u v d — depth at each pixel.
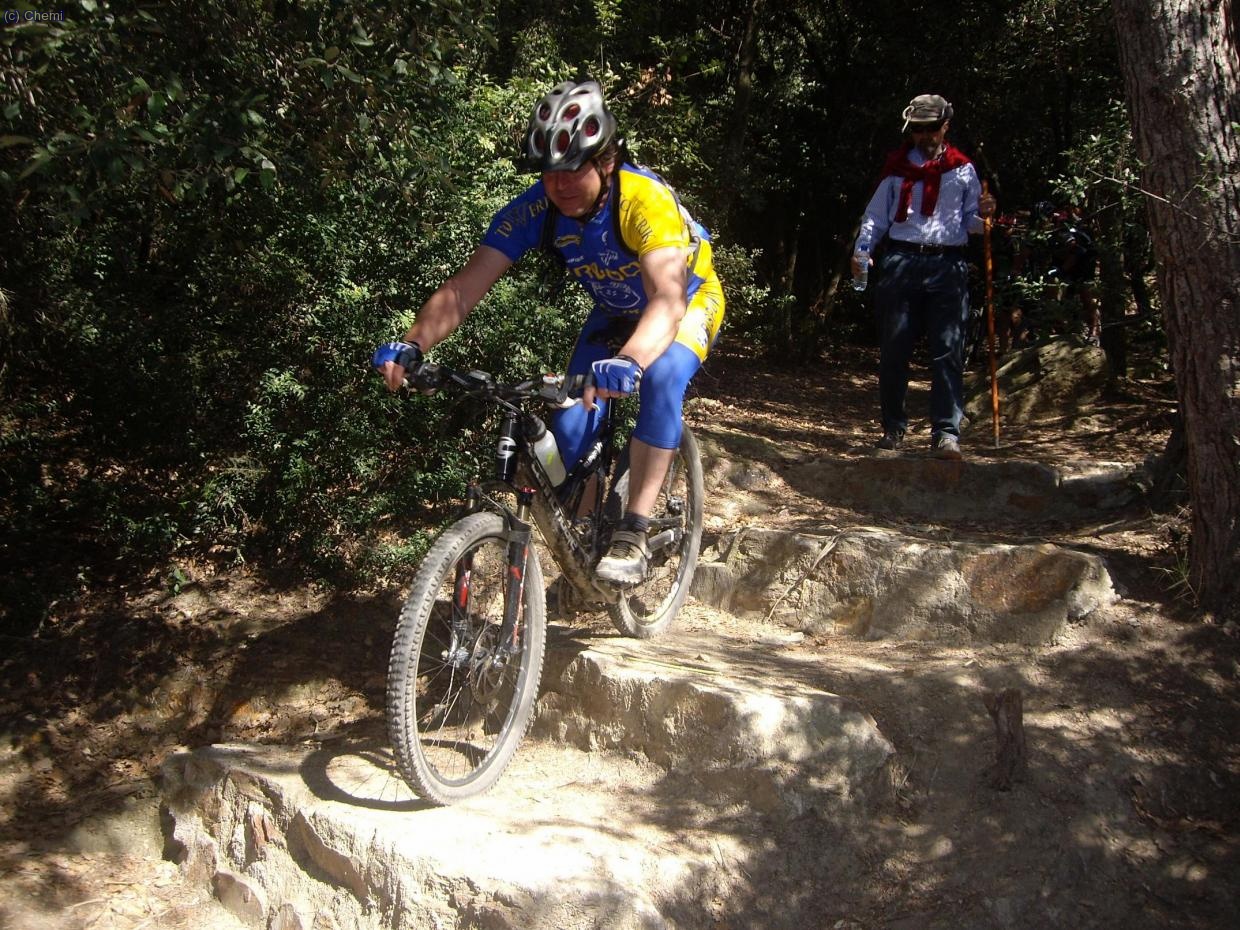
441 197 5.08
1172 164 3.94
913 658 4.22
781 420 7.78
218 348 5.24
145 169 3.58
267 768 3.74
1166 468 5.09
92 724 4.51
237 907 3.53
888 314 5.95
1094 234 7.62
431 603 3.20
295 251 5.13
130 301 5.27
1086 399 7.73
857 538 4.68
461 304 3.55
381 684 4.64
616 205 3.46
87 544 5.42
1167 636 4.05
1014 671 4.02
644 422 3.68
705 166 9.38
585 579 3.83
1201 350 4.00
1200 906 3.33
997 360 8.69
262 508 5.28
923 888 3.34
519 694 3.65
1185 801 3.62
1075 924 3.29
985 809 3.55
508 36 8.24
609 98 8.75
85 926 3.47
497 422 5.42
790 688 3.80
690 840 3.31
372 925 3.16
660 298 3.34
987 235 6.27
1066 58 10.88
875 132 12.93
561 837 3.23
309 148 4.29
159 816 3.97
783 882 3.29
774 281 12.91
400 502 5.17
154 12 3.86
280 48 4.17
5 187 3.91
